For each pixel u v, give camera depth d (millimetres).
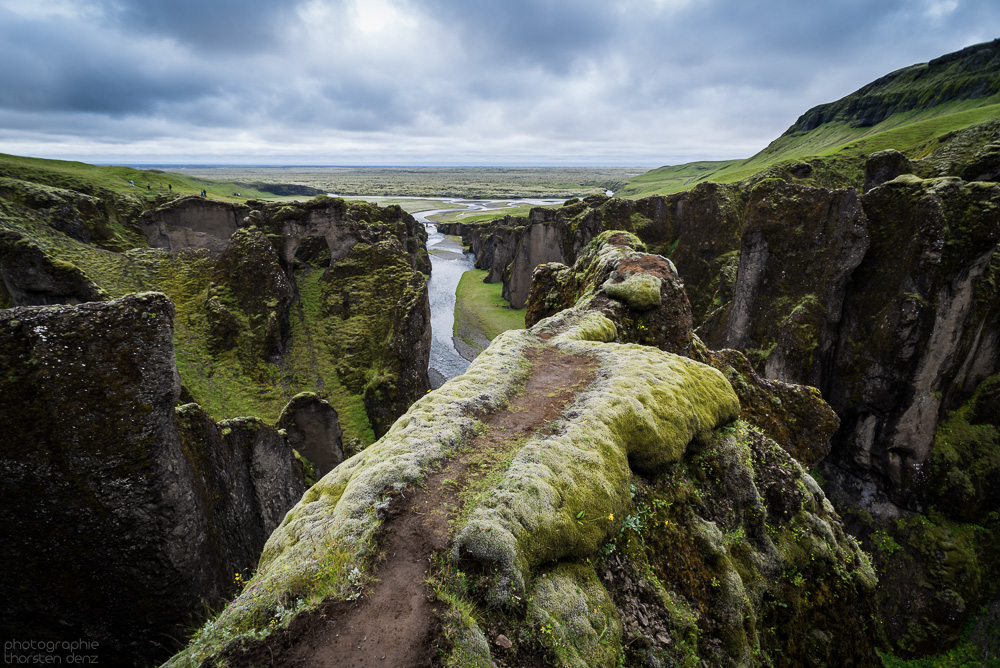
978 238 36719
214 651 7375
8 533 16391
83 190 82250
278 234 68875
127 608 17969
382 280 67062
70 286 35688
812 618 14312
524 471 10711
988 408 40875
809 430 29078
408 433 12555
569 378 17172
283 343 60188
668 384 15422
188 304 59094
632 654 9398
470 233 170750
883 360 41594
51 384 16625
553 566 9641
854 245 43188
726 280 69438
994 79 130875
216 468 22141
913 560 39875
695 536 12867
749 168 190625
